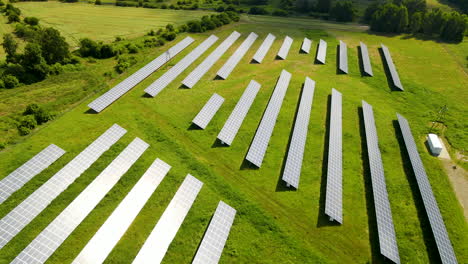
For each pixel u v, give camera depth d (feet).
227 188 138.41
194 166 148.05
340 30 371.97
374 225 128.57
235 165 151.74
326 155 163.22
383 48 302.25
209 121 179.32
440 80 251.39
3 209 117.70
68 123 167.02
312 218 129.39
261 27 367.04
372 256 116.88
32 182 129.70
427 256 117.50
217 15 367.25
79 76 214.90
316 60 277.44
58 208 121.29
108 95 188.55
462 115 204.33
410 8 389.19
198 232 118.32
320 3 450.30
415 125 194.08
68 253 107.65
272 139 170.91
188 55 257.75
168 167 141.69
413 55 298.97
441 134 186.29
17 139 151.23
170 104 193.47
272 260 111.75
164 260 107.65
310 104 202.90
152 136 164.25
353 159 162.40
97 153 143.95
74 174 131.23
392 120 197.26
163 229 113.70
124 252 109.70
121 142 157.07
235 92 213.25
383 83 244.42
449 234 126.41
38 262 98.94
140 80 214.69
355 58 288.30
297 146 162.30
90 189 124.88
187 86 211.41
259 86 219.82
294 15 445.37
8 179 121.60
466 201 143.23
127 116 177.88
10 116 163.84
